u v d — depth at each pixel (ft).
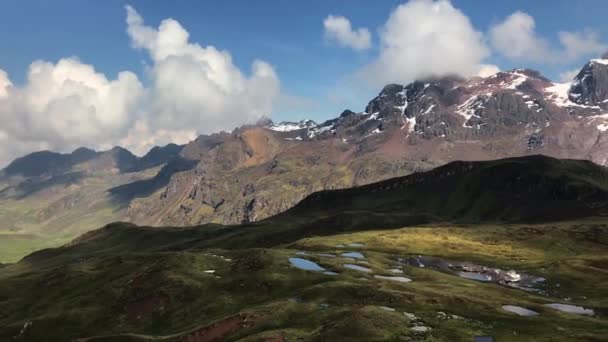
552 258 638.53
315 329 288.92
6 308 493.36
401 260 603.67
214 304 392.47
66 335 400.88
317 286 371.76
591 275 499.10
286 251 546.26
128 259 575.79
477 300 339.98
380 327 273.33
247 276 434.30
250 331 303.89
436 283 412.77
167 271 474.08
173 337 319.88
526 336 264.93
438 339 259.80
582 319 297.33
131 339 330.13
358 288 357.00
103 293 462.19
